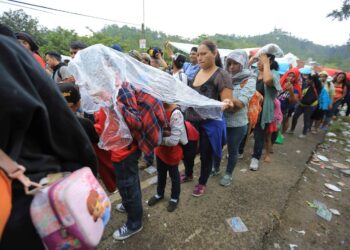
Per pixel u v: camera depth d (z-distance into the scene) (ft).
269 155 12.78
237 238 7.13
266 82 10.00
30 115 2.33
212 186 9.78
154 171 10.68
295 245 7.14
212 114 7.72
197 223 7.61
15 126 2.32
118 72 5.08
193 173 10.77
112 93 4.95
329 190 10.52
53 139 2.75
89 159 3.30
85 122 5.10
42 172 2.65
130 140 5.42
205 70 7.88
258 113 10.48
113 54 5.17
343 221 8.42
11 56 2.33
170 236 7.04
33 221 2.44
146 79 5.77
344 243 7.38
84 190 2.67
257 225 7.69
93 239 2.67
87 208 2.65
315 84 16.74
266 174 11.17
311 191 10.20
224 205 8.57
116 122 5.16
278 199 9.20
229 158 9.61
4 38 2.47
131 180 6.05
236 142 9.20
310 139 17.51
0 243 2.46
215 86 7.49
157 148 7.36
